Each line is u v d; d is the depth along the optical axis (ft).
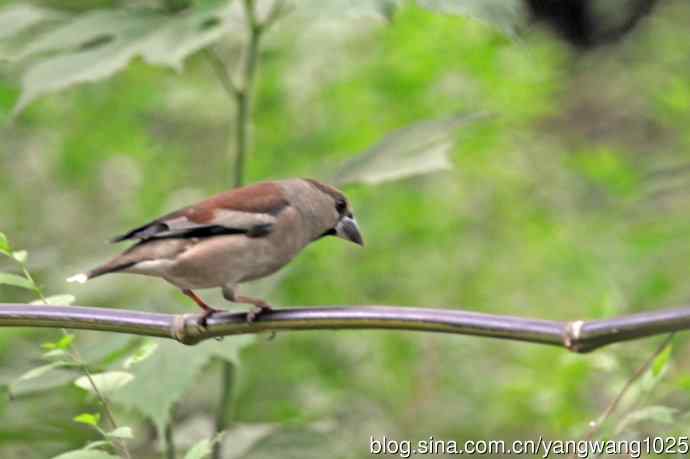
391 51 48.03
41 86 29.96
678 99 47.70
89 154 49.67
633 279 43.19
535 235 47.16
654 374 23.59
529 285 46.85
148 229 23.67
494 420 41.50
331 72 48.03
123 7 33.71
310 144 47.11
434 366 45.39
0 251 21.83
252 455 31.32
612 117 58.54
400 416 44.19
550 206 49.14
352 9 28.66
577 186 49.21
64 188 51.42
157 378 26.55
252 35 32.35
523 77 48.34
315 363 44.55
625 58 59.06
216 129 51.13
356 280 46.11
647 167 47.32
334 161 46.24
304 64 48.08
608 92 58.90
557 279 46.55
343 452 32.94
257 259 24.32
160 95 49.60
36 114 49.26
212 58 31.99
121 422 35.24
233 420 39.14
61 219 50.21
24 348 37.01
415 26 48.03
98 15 32.04
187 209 24.17
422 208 46.34
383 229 46.01
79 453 20.40
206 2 30.86
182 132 51.11
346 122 47.39
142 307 30.63
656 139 57.31
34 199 50.96
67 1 36.68
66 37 31.40
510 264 47.39
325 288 45.32
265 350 44.50
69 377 28.07
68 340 21.81
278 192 25.30
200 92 49.75
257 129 47.09
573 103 59.31
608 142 57.67
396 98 47.34
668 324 17.34
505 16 28.50
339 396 43.42
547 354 40.63
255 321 20.75
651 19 58.49
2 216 49.67
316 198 26.02
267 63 47.42
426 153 31.01
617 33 61.77
